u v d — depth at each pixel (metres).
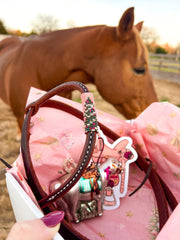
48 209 0.68
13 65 1.77
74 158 0.97
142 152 1.03
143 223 0.87
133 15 1.41
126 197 0.99
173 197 0.90
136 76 1.52
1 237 1.22
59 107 0.96
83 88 0.68
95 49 1.53
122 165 0.96
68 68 1.63
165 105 0.98
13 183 0.67
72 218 0.83
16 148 2.31
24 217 0.66
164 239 0.48
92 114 0.64
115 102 1.64
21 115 1.85
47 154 0.87
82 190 0.81
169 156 0.96
